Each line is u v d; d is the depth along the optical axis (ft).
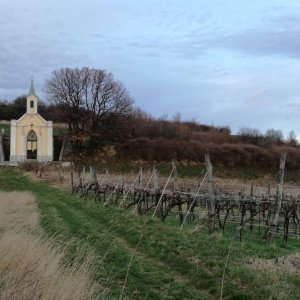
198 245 46.75
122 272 37.60
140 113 331.16
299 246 58.23
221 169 256.52
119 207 92.17
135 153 273.95
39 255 29.09
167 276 37.73
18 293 22.29
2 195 105.19
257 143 297.53
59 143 293.43
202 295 33.37
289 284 32.81
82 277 26.22
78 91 296.51
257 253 44.21
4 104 372.38
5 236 34.71
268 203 78.02
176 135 297.74
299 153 274.98
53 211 86.33
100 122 297.12
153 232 54.70
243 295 31.76
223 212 91.25
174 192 80.23
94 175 122.72
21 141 275.59
